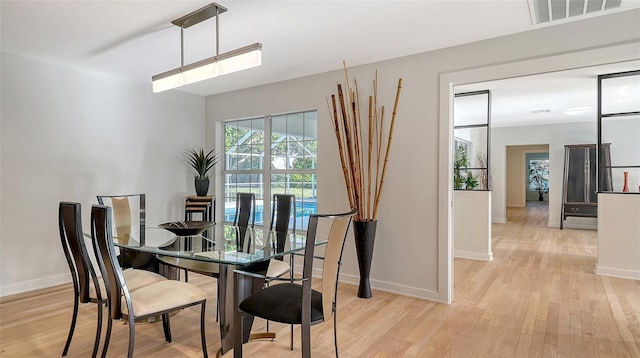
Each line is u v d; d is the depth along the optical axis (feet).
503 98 18.40
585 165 25.29
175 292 7.38
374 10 8.41
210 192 17.42
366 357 7.70
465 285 12.70
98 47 10.96
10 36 10.06
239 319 6.95
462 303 10.91
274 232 10.61
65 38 10.17
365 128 12.48
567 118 24.50
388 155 11.76
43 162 12.33
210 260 7.10
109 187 14.06
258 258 7.23
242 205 12.33
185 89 16.26
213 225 11.32
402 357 7.70
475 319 9.68
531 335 8.72
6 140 11.52
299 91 14.24
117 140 14.28
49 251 12.50
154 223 15.49
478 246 16.61
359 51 11.20
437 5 8.19
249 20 8.93
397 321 9.56
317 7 8.27
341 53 11.39
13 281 11.71
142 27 9.39
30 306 10.59
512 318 9.74
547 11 8.45
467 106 19.92
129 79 14.60
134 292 7.30
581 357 7.70
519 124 27.53
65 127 12.83
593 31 8.81
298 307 6.56
